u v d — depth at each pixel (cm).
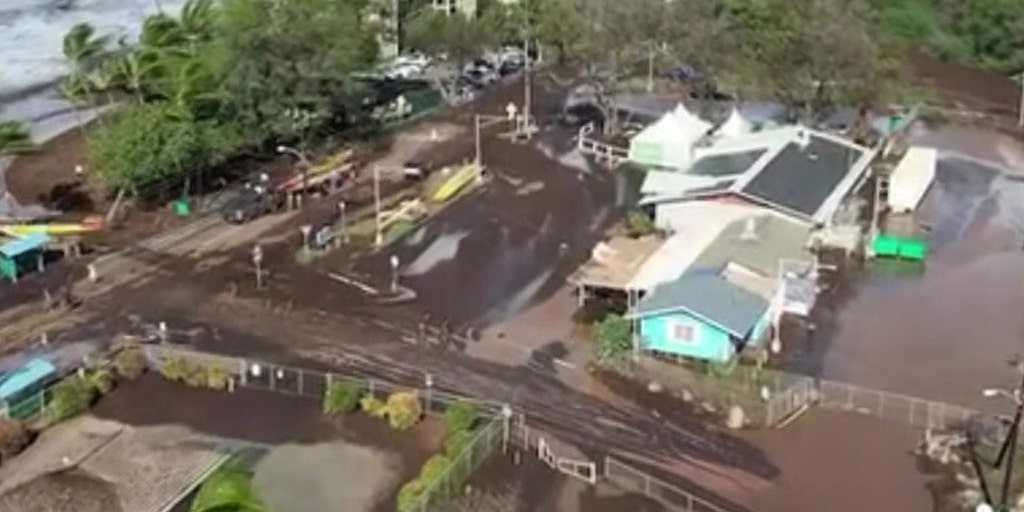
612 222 7525
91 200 8181
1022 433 4994
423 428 5284
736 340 5622
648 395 5444
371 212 7719
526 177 8369
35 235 7125
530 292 6550
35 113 10262
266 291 6625
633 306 5981
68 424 5375
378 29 10206
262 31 8512
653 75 10369
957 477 4819
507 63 11175
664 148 8394
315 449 5141
